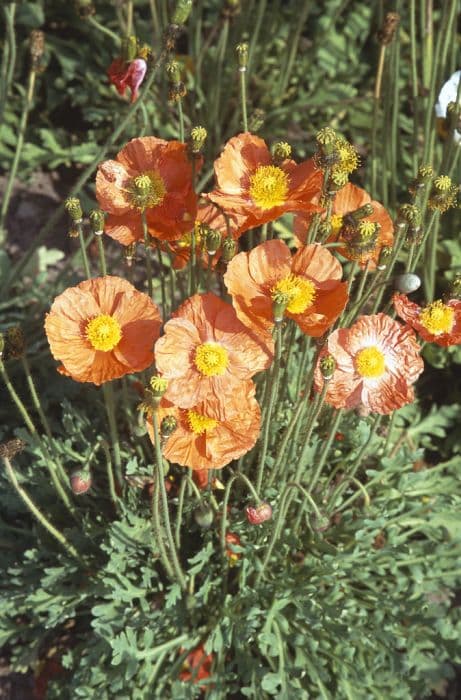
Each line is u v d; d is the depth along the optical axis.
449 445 1.15
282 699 0.92
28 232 1.31
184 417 0.87
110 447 1.03
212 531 0.99
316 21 1.45
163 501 0.86
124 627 0.97
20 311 1.20
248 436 0.86
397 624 0.98
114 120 1.36
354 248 0.84
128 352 0.84
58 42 1.38
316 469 0.94
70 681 1.00
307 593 0.96
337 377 0.87
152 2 1.25
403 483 1.03
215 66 1.31
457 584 1.02
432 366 1.22
